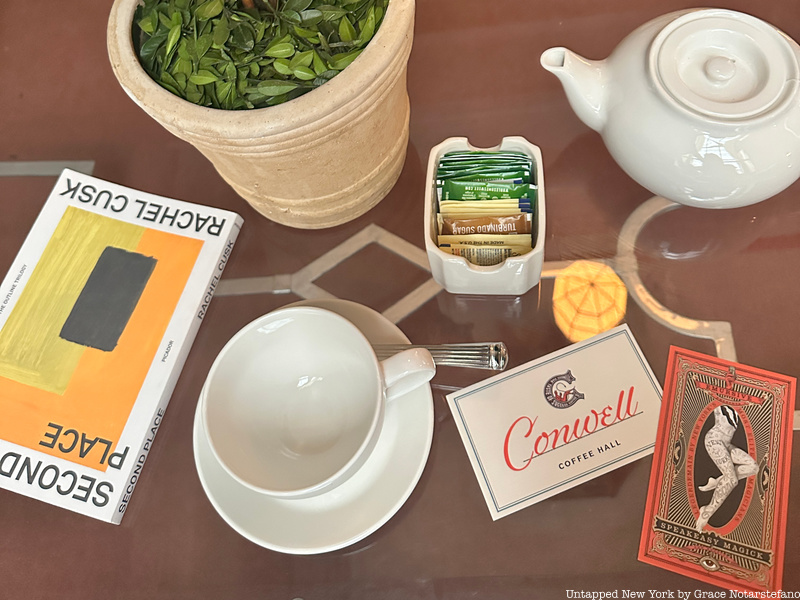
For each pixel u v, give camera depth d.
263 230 0.60
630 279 0.55
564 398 0.50
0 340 0.55
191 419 0.53
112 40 0.43
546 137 0.61
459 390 0.52
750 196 0.49
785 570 0.45
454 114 0.63
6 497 0.51
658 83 0.45
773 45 0.46
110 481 0.50
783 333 0.52
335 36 0.43
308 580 0.48
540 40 0.64
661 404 0.50
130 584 0.49
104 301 0.56
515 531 0.48
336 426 0.49
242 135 0.39
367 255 0.59
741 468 0.47
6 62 0.68
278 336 0.48
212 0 0.43
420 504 0.49
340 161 0.47
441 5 0.66
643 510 0.47
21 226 0.61
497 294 0.55
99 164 0.63
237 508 0.46
